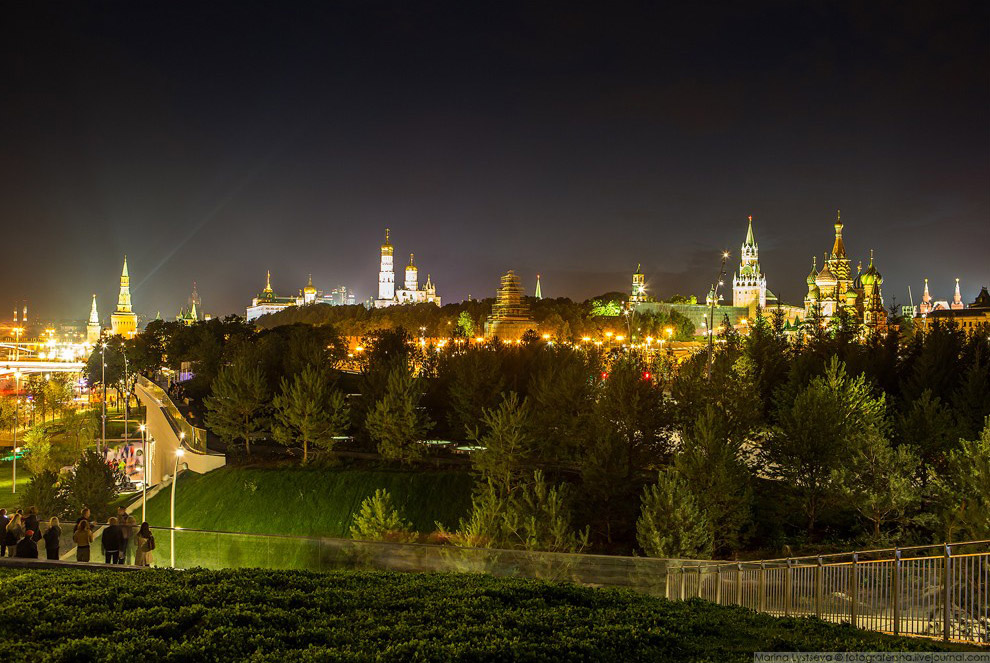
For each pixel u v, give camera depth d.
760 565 31.78
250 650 19.83
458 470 83.50
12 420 164.12
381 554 33.41
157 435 124.44
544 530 53.09
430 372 109.94
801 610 29.77
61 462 119.38
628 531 62.72
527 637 21.38
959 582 24.80
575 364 86.50
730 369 71.38
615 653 20.67
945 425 60.28
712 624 24.06
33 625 21.44
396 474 84.31
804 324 162.00
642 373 69.31
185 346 181.62
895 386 87.38
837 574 28.70
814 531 58.62
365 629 21.69
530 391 91.62
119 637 20.33
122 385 189.75
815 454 57.34
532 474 74.56
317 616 22.86
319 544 33.94
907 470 52.28
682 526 48.69
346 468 87.56
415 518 77.88
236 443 105.00
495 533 55.09
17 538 35.59
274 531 80.94
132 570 31.17
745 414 68.31
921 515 50.75
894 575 26.67
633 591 31.70
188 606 22.97
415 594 25.95
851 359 88.31
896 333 100.62
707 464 54.19
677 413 69.94
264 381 98.69
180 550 35.72
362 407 99.06
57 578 26.80
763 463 64.81
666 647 21.47
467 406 93.00
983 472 41.69
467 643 20.44
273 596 24.50
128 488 101.31
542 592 26.86
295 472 87.75
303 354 120.38
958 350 87.88
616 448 61.97
